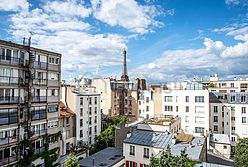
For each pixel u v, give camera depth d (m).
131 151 34.72
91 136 61.78
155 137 35.25
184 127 57.88
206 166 22.88
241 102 58.00
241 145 40.22
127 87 92.00
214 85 94.56
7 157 28.45
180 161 22.05
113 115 84.25
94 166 31.36
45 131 35.12
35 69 34.34
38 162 33.28
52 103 37.34
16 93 30.61
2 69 29.08
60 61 40.19
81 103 57.59
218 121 59.91
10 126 29.06
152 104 82.50
